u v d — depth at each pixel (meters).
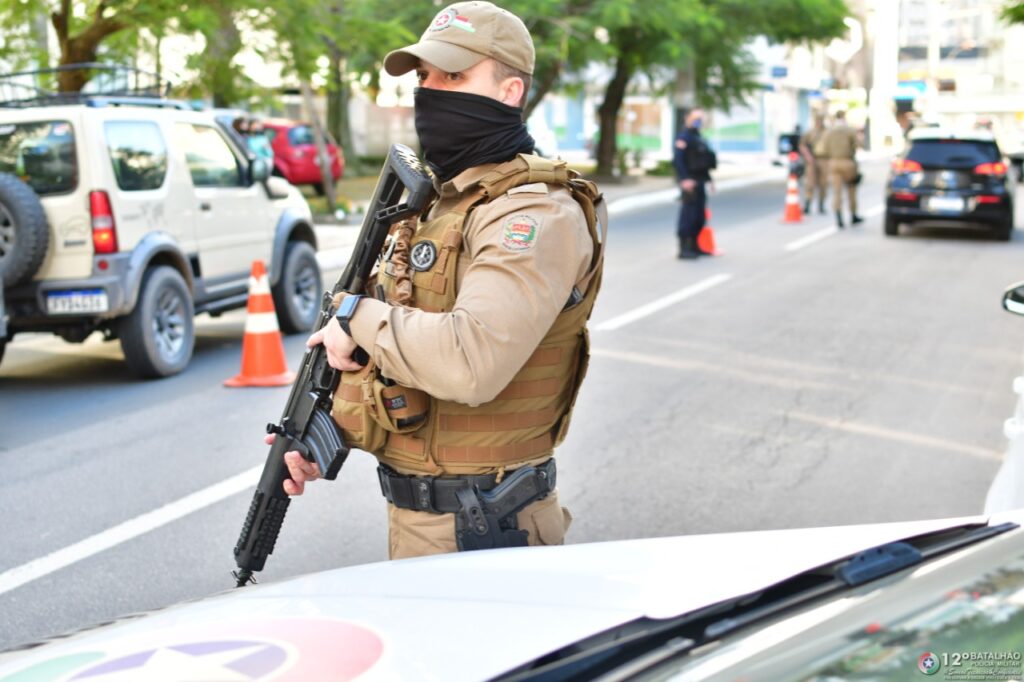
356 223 18.72
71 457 6.16
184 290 8.27
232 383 7.87
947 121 43.72
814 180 20.86
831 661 1.37
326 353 2.28
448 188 2.20
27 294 7.51
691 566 1.74
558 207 2.10
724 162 40.47
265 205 9.45
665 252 15.09
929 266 13.61
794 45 29.73
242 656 1.53
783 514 5.13
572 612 1.57
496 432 2.21
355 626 1.60
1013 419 3.92
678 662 1.38
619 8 22.50
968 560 1.64
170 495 5.49
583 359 2.29
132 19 12.63
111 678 1.52
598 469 5.80
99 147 7.52
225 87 14.88
